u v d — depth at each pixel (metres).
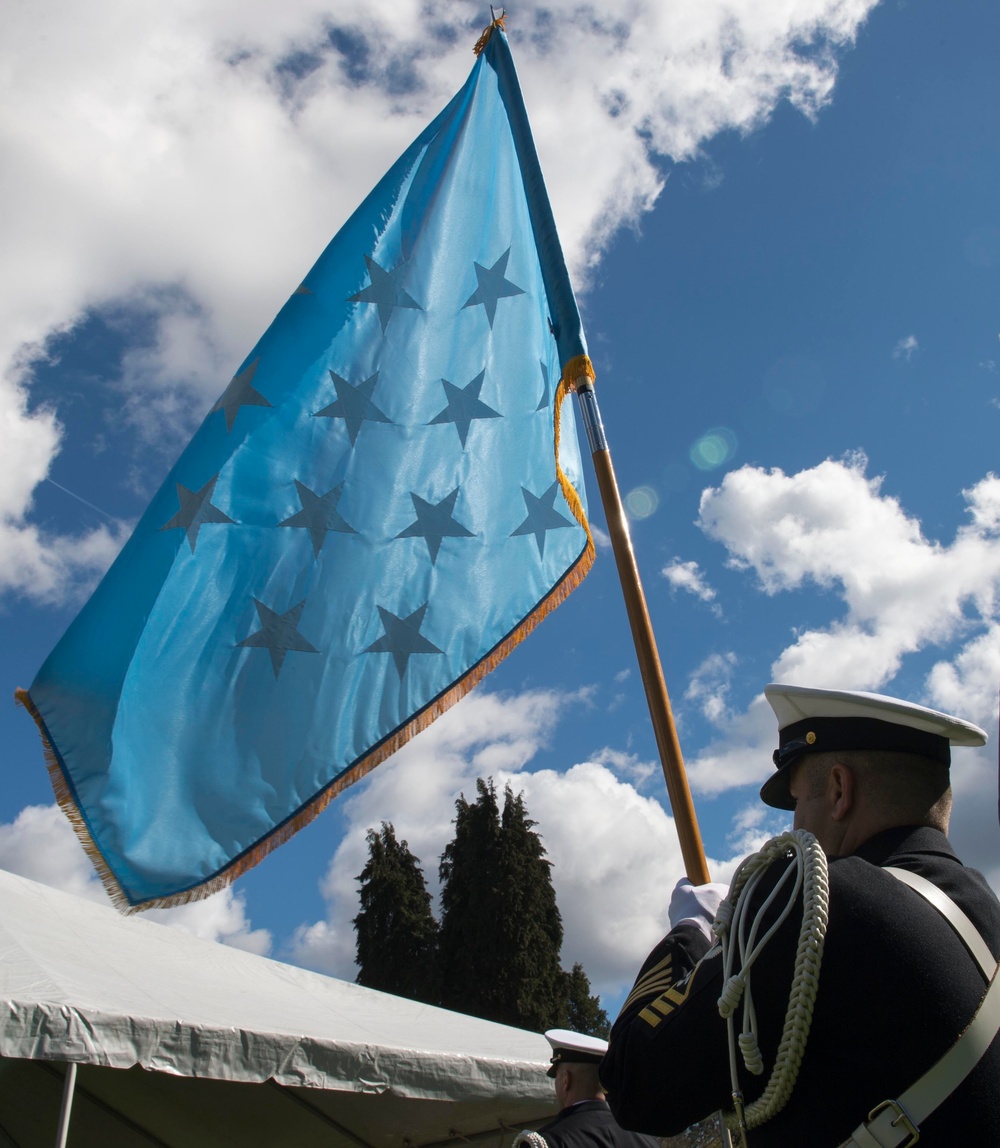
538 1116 5.92
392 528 4.05
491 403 4.42
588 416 4.03
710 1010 1.32
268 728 3.66
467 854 22.14
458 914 21.70
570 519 4.28
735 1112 1.30
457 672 3.89
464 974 20.97
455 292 4.60
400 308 4.47
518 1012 20.19
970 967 1.25
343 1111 6.18
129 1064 4.18
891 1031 1.20
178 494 3.96
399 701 3.79
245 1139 6.38
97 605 3.77
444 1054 5.31
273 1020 5.00
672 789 2.63
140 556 3.85
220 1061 4.48
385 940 21.34
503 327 4.62
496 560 4.11
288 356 4.25
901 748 1.46
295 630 3.81
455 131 4.98
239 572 3.87
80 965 4.82
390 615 3.91
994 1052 1.21
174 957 6.01
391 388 4.31
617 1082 1.41
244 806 3.54
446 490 4.18
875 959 1.23
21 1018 3.97
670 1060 1.34
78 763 3.53
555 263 4.47
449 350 4.47
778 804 1.69
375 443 4.19
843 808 1.45
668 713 2.77
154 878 3.39
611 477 3.55
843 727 1.50
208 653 3.74
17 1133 6.27
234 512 3.96
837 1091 1.20
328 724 3.70
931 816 1.44
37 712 3.59
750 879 1.38
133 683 3.63
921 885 1.31
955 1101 1.17
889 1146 1.15
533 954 21.03
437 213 4.74
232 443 4.05
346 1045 4.95
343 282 4.45
